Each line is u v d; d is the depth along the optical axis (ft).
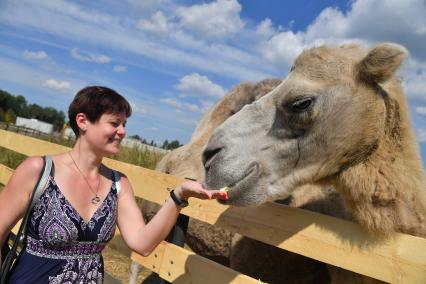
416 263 6.82
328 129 9.03
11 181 7.43
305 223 8.41
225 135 9.46
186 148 18.31
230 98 17.04
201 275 9.34
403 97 9.46
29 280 7.27
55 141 45.91
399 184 8.42
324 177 9.33
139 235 8.20
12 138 19.65
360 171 8.72
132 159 34.50
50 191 7.41
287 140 9.36
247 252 12.53
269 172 9.32
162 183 11.39
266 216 9.14
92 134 7.73
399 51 8.75
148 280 20.12
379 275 7.27
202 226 15.24
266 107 9.63
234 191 9.05
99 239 7.75
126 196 8.52
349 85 9.04
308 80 9.21
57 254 7.41
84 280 7.57
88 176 7.88
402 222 8.12
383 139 9.01
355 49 9.67
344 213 10.43
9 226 7.42
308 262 11.47
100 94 7.75
